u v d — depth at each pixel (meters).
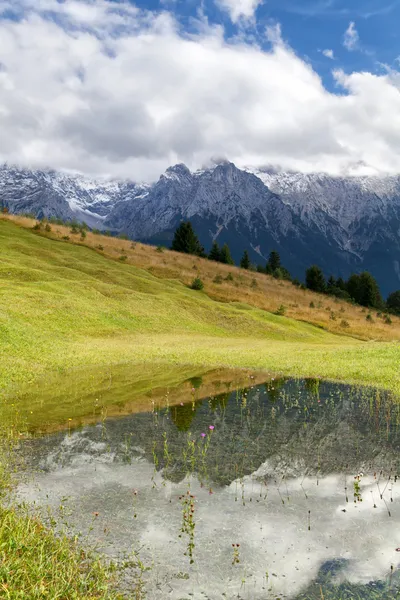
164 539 7.13
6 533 6.53
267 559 6.64
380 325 81.31
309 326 67.00
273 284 95.19
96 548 6.80
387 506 8.46
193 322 52.12
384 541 7.18
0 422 13.54
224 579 6.16
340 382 22.03
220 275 84.38
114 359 28.12
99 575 6.03
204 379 22.56
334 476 9.95
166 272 76.69
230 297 72.81
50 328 36.50
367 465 10.65
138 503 8.38
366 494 9.01
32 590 5.29
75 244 76.25
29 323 35.59
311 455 11.28
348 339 63.75
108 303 49.16
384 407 16.56
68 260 66.06
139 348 33.72
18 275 51.00
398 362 27.64
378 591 5.91
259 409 16.12
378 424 14.23
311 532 7.44
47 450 11.20
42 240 72.62
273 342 47.28
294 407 16.52
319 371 24.91
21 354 26.06
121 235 98.06
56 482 9.27
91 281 55.53
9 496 8.48
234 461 10.74
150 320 48.53
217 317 56.06
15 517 7.21
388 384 21.03
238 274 93.19
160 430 13.16
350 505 8.50
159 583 6.03
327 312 82.50
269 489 9.18
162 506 8.28
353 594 5.85
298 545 7.04
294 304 80.69
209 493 8.92
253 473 10.02
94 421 13.99
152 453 11.16
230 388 20.20
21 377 20.92
